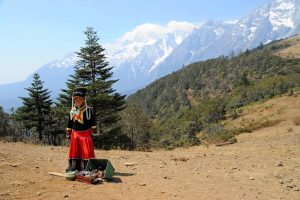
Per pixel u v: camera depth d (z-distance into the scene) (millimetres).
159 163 13070
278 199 8758
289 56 198250
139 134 64750
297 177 10992
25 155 13828
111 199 8344
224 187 9656
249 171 11734
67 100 62500
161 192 8961
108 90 59594
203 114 73812
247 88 98875
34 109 77188
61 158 13500
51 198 8320
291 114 44344
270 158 14102
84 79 61062
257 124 41125
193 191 9156
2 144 18109
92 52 59750
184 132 63312
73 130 10719
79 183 9680
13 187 9125
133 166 12375
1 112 72312
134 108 66562
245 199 8648
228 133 38281
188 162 13383
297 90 72125
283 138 24422
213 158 14320
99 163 10625
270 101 62188
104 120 58125
